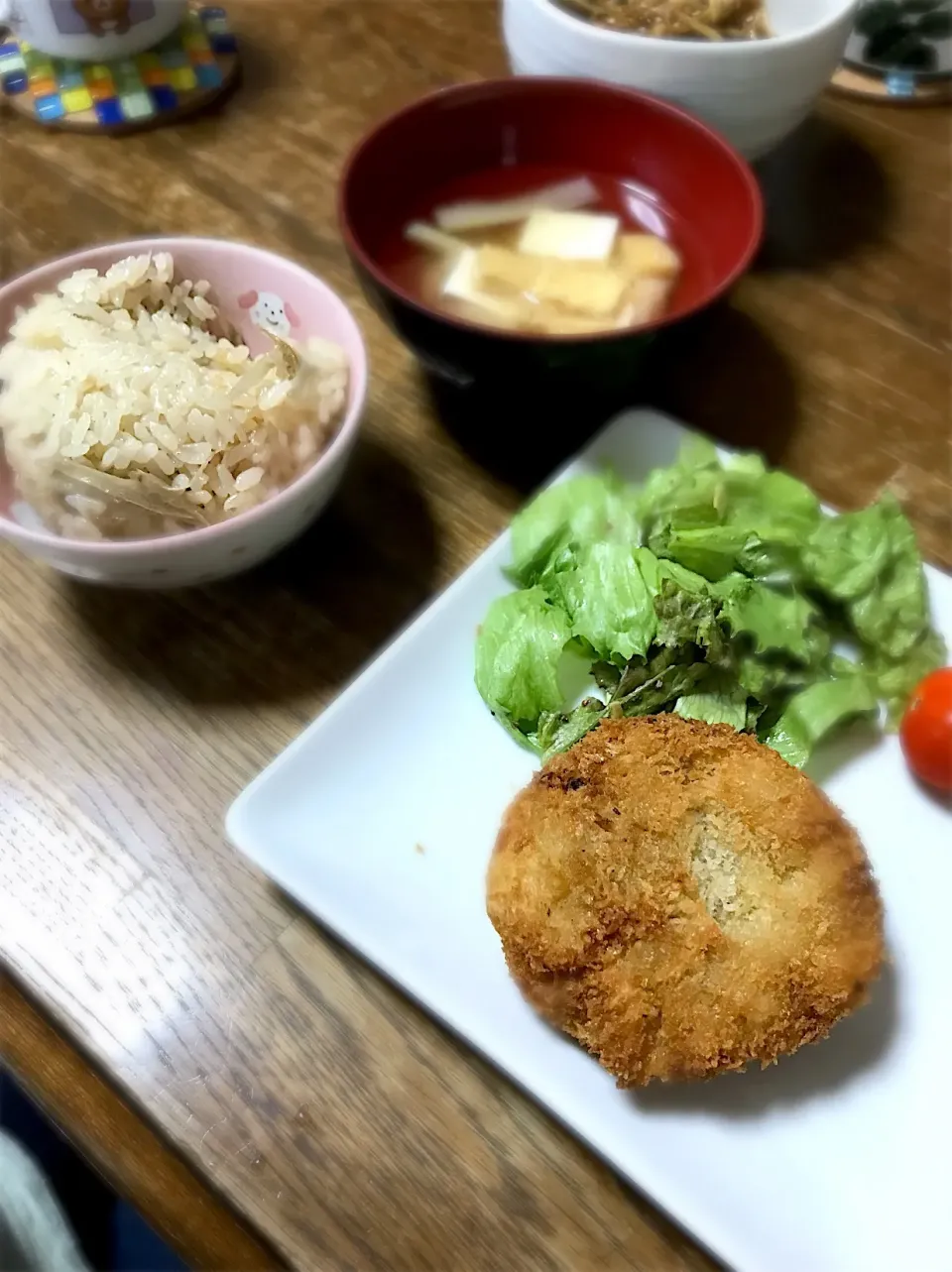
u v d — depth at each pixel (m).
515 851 0.22
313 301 0.29
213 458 0.26
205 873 0.24
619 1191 0.20
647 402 0.33
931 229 0.38
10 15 0.40
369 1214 0.20
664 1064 0.20
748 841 0.22
